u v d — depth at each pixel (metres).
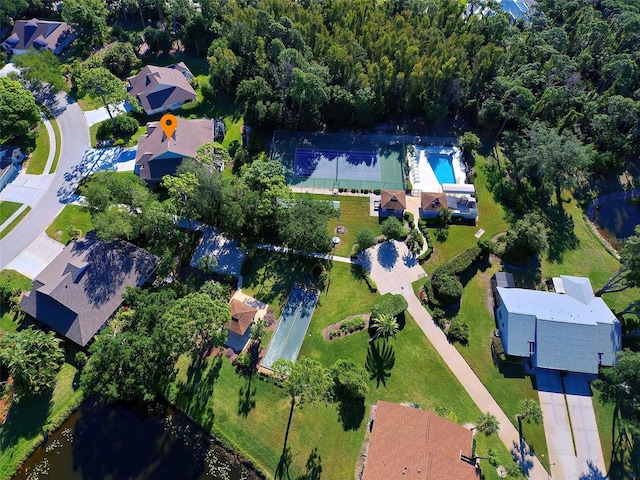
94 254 64.94
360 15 104.31
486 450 54.09
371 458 49.28
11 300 63.59
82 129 90.94
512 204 80.62
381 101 89.69
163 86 94.69
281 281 68.81
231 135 90.81
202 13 108.88
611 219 82.12
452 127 94.12
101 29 109.19
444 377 60.03
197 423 54.94
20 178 81.06
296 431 54.47
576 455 54.69
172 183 67.19
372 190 82.19
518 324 61.19
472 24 103.19
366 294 67.69
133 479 51.31
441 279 67.00
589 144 87.81
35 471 51.31
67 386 56.84
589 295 66.12
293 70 81.56
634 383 52.97
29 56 94.06
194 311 52.88
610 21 112.56
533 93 94.94
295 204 70.44
